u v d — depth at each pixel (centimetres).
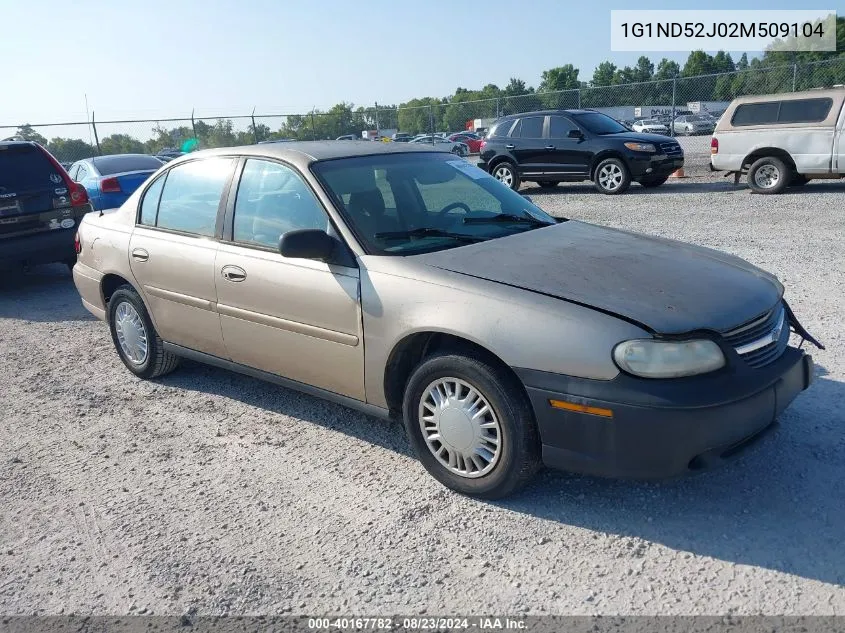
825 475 354
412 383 361
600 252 379
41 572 320
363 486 375
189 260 462
